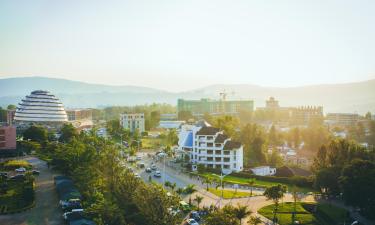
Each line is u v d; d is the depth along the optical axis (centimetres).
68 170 19875
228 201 16938
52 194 17538
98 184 15650
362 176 15500
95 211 12475
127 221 12125
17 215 14575
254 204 16550
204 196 17750
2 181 19125
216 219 11519
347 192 15550
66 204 15188
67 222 13475
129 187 13588
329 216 15100
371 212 14825
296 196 17225
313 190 19662
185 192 17450
